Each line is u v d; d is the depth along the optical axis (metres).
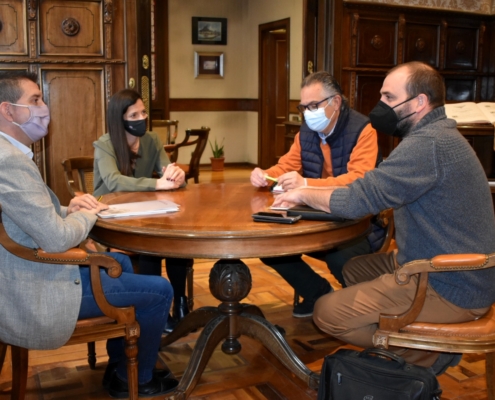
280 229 1.83
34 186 1.73
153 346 2.19
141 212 2.07
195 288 3.65
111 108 2.82
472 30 6.11
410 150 1.83
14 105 1.88
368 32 5.45
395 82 1.96
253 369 2.53
